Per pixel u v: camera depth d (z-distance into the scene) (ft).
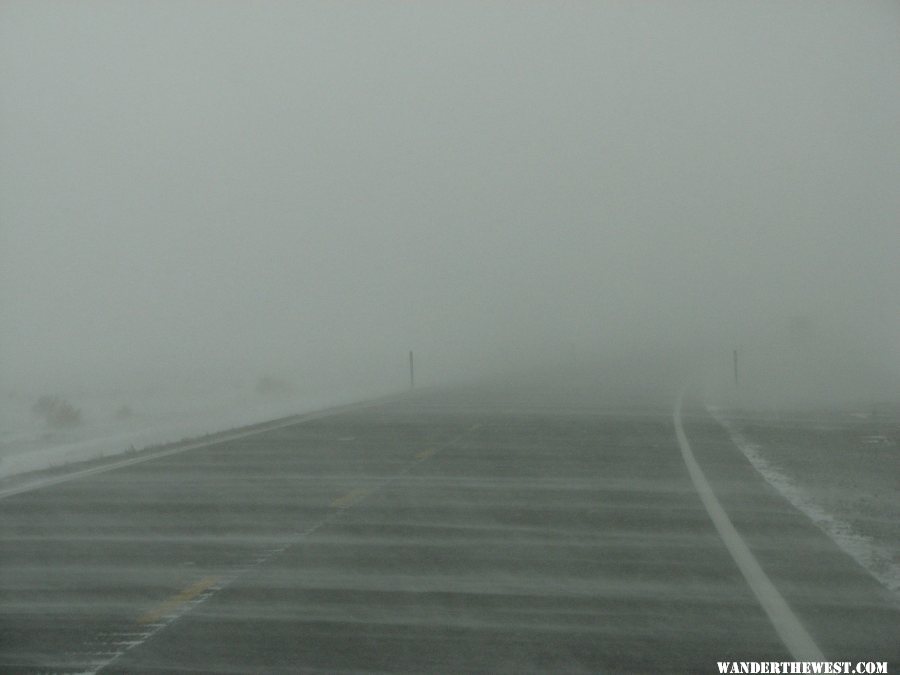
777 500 52.80
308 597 34.27
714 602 33.22
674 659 27.63
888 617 31.45
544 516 48.67
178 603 33.78
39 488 59.36
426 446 78.89
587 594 34.37
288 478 62.34
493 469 65.36
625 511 49.78
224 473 64.80
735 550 40.86
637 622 31.07
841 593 34.24
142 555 41.19
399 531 45.42
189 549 42.27
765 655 27.94
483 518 48.29
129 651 28.58
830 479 60.18
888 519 47.16
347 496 55.26
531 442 81.05
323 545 42.68
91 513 50.96
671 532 44.52
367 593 34.73
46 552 41.88
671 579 36.29
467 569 38.09
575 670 26.73
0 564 39.68
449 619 31.50
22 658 28.02
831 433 86.89
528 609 32.55
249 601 33.86
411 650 28.48
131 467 68.33
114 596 34.78
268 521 48.34
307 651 28.40
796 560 39.04
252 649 28.68
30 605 33.65
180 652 28.43
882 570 37.37
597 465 66.90
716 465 66.74
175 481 61.52
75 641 29.60
